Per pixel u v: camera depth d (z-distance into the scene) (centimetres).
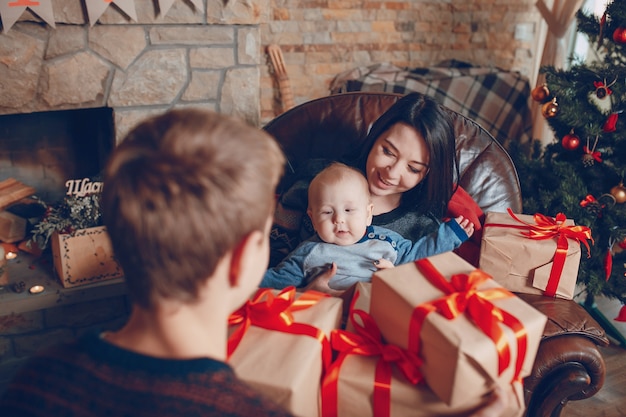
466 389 75
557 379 125
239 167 51
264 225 54
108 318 215
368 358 88
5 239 221
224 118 54
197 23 202
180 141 51
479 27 351
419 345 81
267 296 91
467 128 175
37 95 187
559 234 135
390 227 148
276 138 176
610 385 197
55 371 54
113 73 196
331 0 312
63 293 202
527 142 325
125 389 51
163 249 50
